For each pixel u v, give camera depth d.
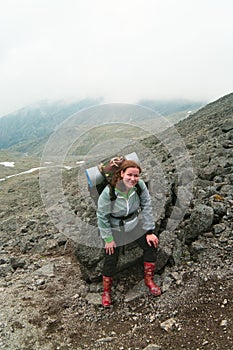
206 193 4.06
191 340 2.23
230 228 3.39
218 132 8.48
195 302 2.58
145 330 2.42
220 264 2.95
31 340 2.48
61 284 3.24
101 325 2.58
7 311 2.86
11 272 3.80
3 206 17.16
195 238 3.38
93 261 3.06
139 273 3.06
